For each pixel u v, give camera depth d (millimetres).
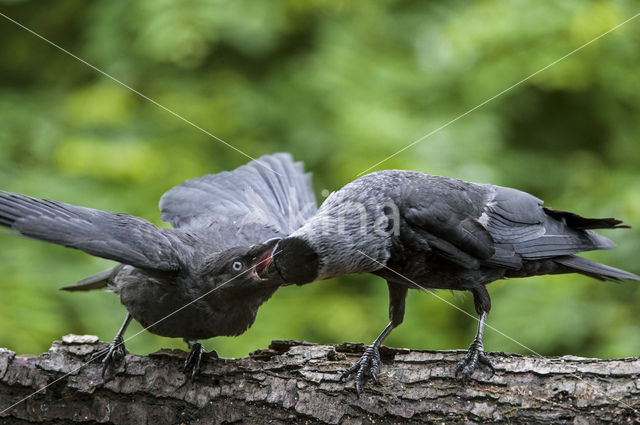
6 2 13484
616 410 6461
